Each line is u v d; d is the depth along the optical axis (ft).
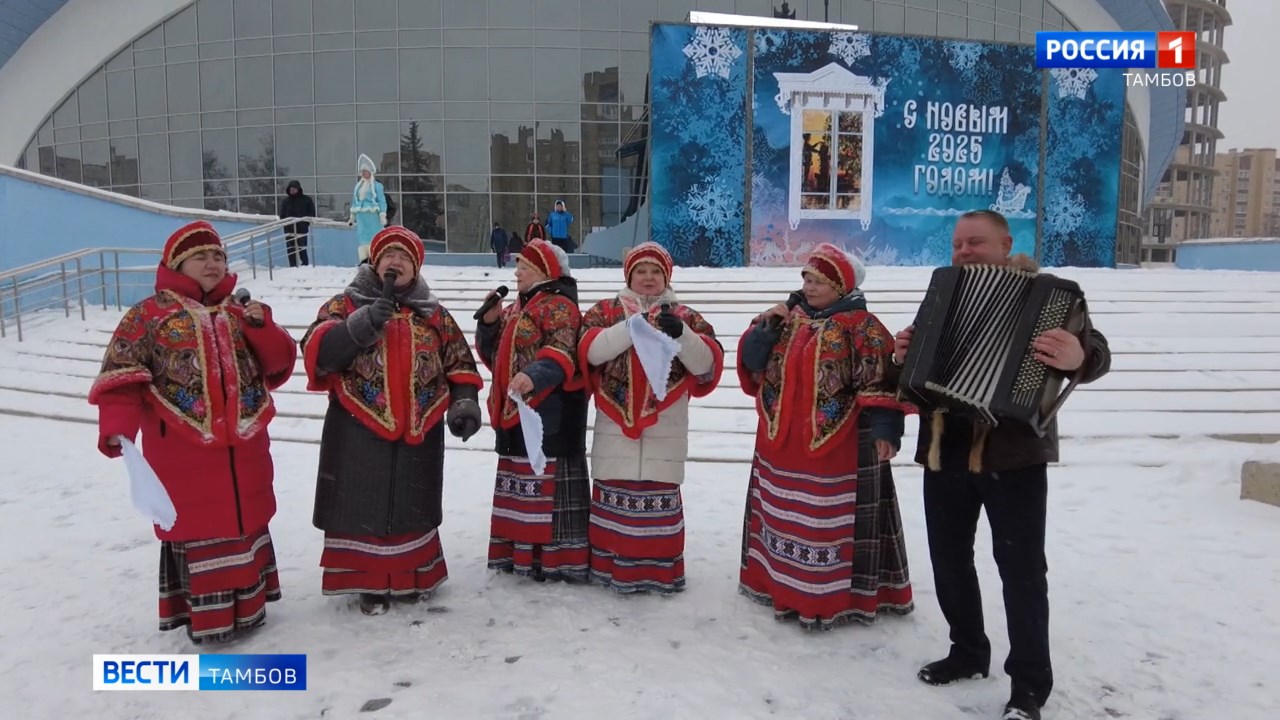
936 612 11.75
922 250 53.47
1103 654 10.38
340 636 10.89
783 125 51.08
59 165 83.82
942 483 9.34
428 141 74.43
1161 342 30.89
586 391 12.57
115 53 80.12
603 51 74.18
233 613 10.61
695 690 9.48
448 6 73.92
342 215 75.61
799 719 8.87
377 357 11.14
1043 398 8.00
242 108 77.25
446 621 11.37
